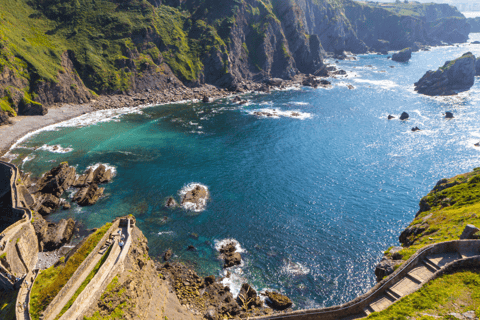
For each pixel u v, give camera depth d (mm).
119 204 73938
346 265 56750
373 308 30094
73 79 140000
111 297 33906
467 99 152000
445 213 45719
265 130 121250
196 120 130375
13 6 148375
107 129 116750
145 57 162375
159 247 60812
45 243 58031
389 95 164000
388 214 70875
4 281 36281
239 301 49156
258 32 197000
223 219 69312
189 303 47562
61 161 92125
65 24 156750
